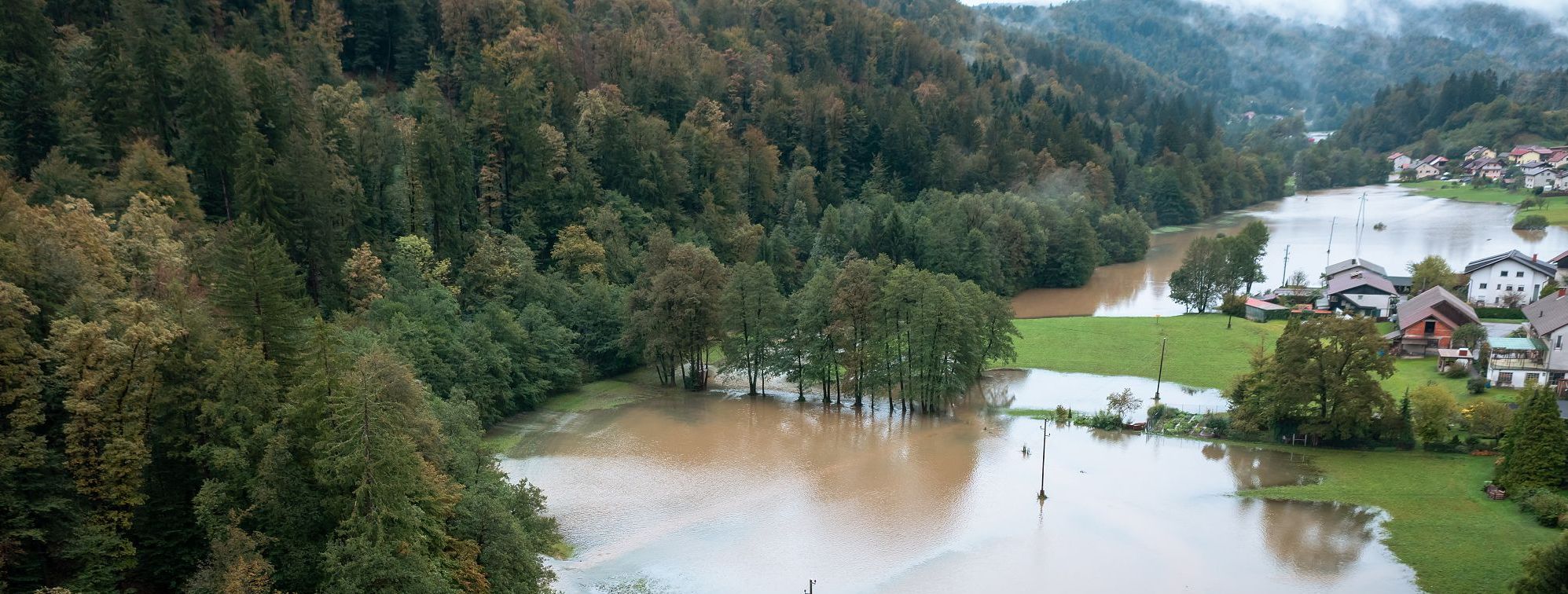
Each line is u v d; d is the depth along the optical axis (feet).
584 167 398.83
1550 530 183.62
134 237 204.85
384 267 305.32
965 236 466.70
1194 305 443.32
